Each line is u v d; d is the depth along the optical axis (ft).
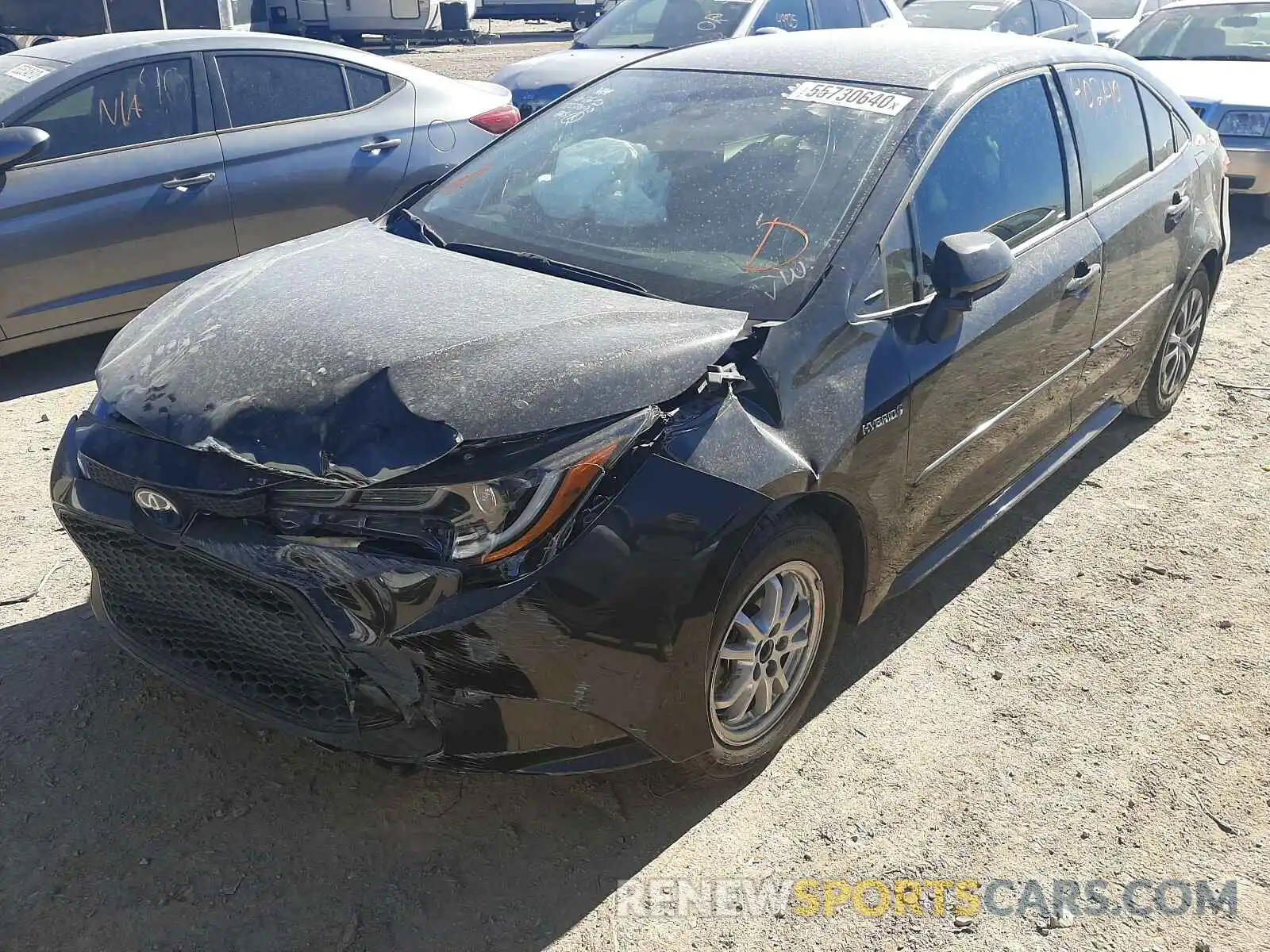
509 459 7.41
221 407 7.86
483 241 10.64
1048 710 10.55
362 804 9.09
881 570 10.25
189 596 8.24
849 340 9.21
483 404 7.50
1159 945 8.13
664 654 7.91
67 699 10.04
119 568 8.60
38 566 12.14
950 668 11.12
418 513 7.35
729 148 10.74
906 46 12.11
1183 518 14.16
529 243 10.45
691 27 28.89
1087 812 9.34
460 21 68.59
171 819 8.81
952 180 10.56
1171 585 12.66
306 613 7.50
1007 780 9.65
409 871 8.47
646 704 8.05
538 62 29.14
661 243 9.99
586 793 9.33
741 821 9.12
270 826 8.81
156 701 10.08
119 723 9.79
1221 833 9.16
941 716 10.42
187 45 18.20
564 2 75.56
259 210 18.72
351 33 65.98
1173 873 8.76
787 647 9.37
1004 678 10.98
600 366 7.89
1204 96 26.86
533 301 8.97
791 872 8.64
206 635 8.49
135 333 9.27
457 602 7.32
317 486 7.48
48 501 13.60
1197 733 10.30
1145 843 9.04
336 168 19.43
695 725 8.48
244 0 50.62
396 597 7.32
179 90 18.02
